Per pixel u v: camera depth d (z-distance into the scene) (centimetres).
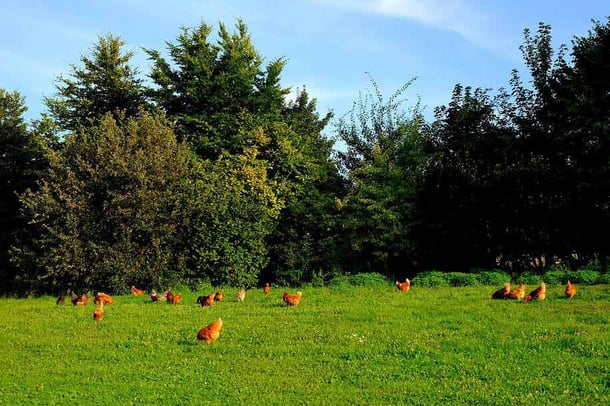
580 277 2645
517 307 2050
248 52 4628
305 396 1234
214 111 4412
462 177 3531
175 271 3450
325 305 2312
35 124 4566
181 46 4556
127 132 3703
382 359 1483
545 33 3491
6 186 4391
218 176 3719
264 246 3719
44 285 3712
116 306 2497
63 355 1639
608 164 2939
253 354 1589
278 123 4291
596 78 3192
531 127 3409
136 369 1472
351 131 4428
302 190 4122
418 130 3856
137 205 3403
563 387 1223
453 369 1375
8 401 1239
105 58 4544
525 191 3338
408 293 2573
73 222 3366
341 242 3778
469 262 3678
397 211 3581
